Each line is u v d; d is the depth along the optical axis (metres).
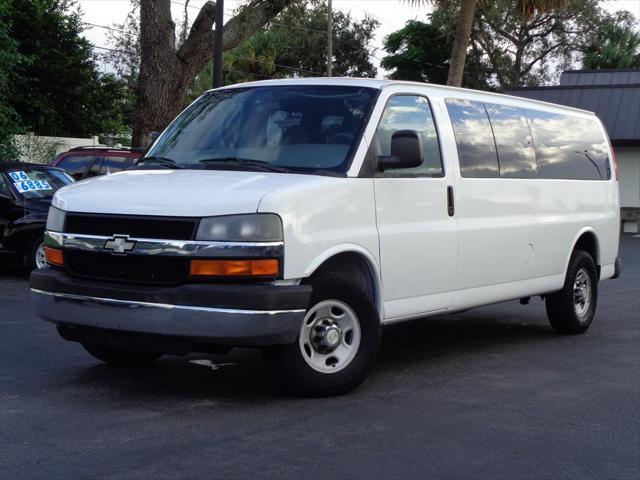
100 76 36.75
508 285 8.12
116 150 16.70
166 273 5.79
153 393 6.39
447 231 7.21
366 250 6.43
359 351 6.36
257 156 6.61
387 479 4.68
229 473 4.69
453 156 7.41
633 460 5.16
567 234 9.02
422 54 49.72
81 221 6.09
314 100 6.89
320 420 5.75
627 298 12.92
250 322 5.64
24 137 23.92
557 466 5.01
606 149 10.17
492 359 8.07
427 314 7.21
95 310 5.92
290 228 5.85
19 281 12.92
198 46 19.75
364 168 6.48
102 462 4.84
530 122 8.70
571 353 8.45
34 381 6.72
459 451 5.20
